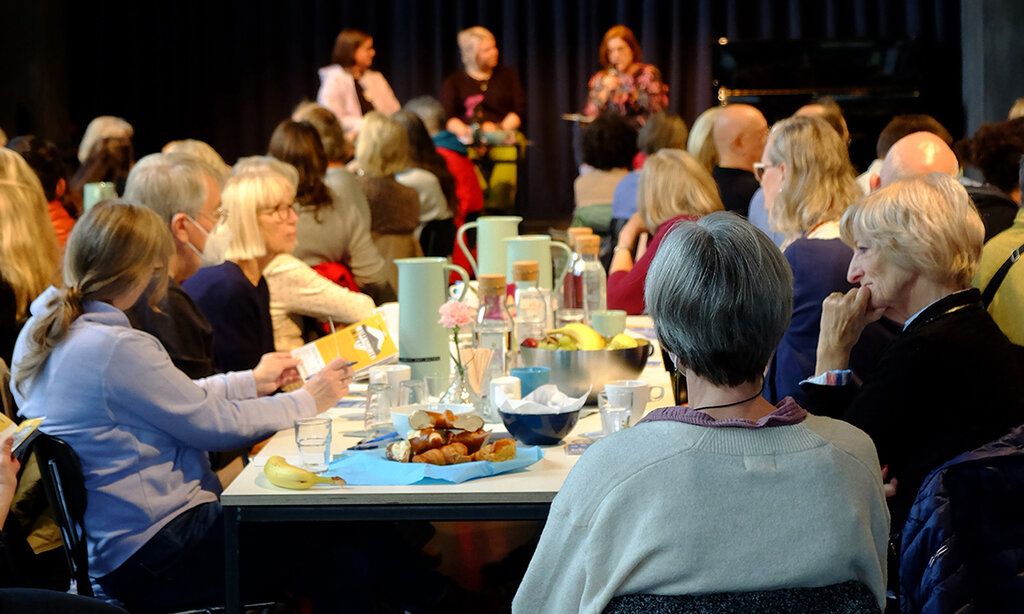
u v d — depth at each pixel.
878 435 2.93
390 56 13.51
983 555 2.73
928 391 2.89
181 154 4.50
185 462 3.36
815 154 4.17
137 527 3.23
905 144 4.22
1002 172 4.58
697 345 2.08
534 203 13.59
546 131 13.52
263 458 3.21
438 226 7.98
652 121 7.63
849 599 2.00
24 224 4.32
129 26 13.33
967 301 2.96
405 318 3.96
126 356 3.20
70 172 10.37
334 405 3.86
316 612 3.37
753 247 2.08
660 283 2.11
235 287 4.25
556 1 13.30
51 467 3.11
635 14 13.30
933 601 2.73
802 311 3.90
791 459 2.01
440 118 9.48
